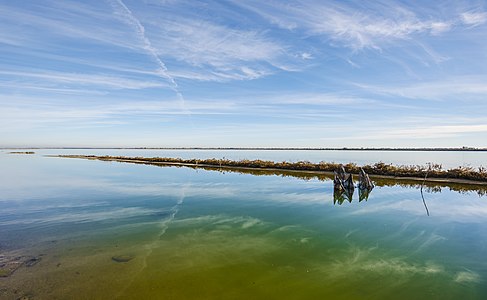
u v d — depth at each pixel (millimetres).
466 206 15422
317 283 7238
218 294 6598
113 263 8219
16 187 22375
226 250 9406
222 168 38562
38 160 61906
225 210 14734
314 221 12797
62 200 17219
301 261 8602
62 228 11578
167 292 6617
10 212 14383
